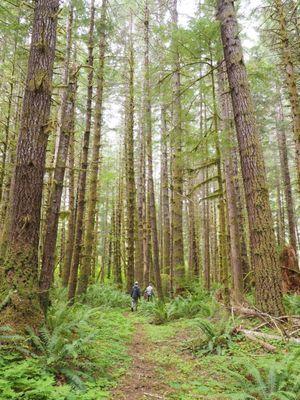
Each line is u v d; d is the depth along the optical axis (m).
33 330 5.52
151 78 12.83
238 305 8.83
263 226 7.98
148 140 13.10
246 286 15.64
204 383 5.16
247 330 7.13
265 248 7.90
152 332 9.28
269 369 4.73
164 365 6.32
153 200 12.95
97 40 13.52
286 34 11.80
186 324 9.69
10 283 5.84
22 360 4.72
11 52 16.59
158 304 11.96
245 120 8.52
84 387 4.43
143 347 7.84
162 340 8.34
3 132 17.73
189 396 4.63
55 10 7.03
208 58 9.73
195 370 5.88
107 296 15.75
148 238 21.33
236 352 6.24
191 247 22.88
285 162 21.58
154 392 4.91
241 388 4.75
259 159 8.32
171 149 18.83
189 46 9.48
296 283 12.49
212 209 32.50
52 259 8.39
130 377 5.50
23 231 6.15
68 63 12.30
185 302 11.66
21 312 5.59
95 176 14.38
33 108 6.56
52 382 4.06
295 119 11.75
